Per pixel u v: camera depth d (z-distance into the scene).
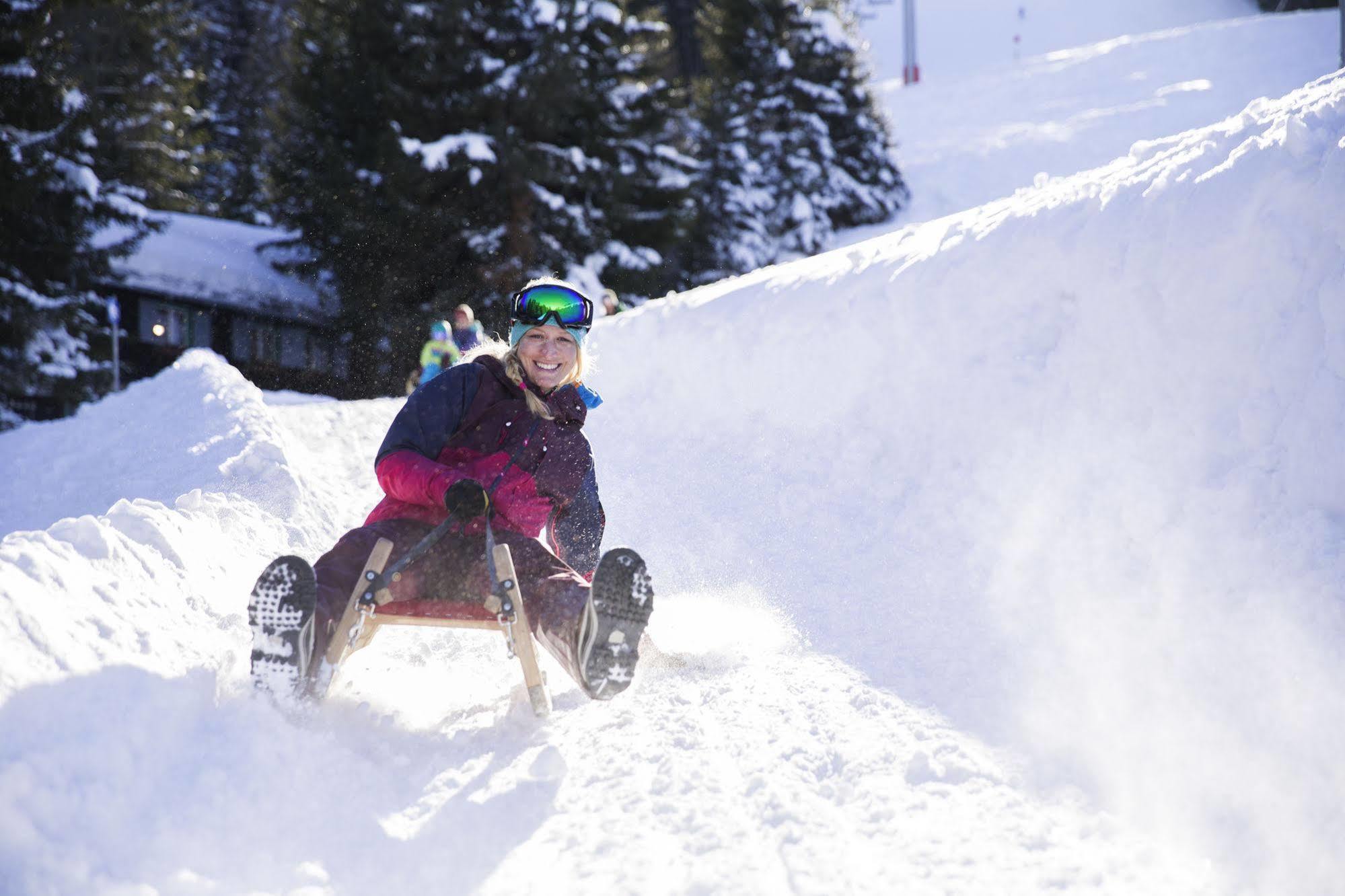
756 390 9.55
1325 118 5.54
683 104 34.81
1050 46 106.38
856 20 43.97
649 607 4.07
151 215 31.73
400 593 4.45
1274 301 5.15
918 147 48.53
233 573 6.15
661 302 13.38
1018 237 7.48
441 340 19.33
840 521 7.14
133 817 3.22
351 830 3.49
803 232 39.12
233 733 3.67
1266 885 3.19
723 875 3.21
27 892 2.84
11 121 29.95
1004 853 3.34
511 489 4.68
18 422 30.47
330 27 31.59
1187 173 6.39
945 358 7.65
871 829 3.51
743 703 4.63
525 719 4.54
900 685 4.72
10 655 3.60
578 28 31.83
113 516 5.70
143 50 37.84
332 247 31.33
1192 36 55.28
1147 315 5.92
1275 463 4.68
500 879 3.26
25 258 30.42
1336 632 3.77
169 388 12.55
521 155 30.20
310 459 11.16
